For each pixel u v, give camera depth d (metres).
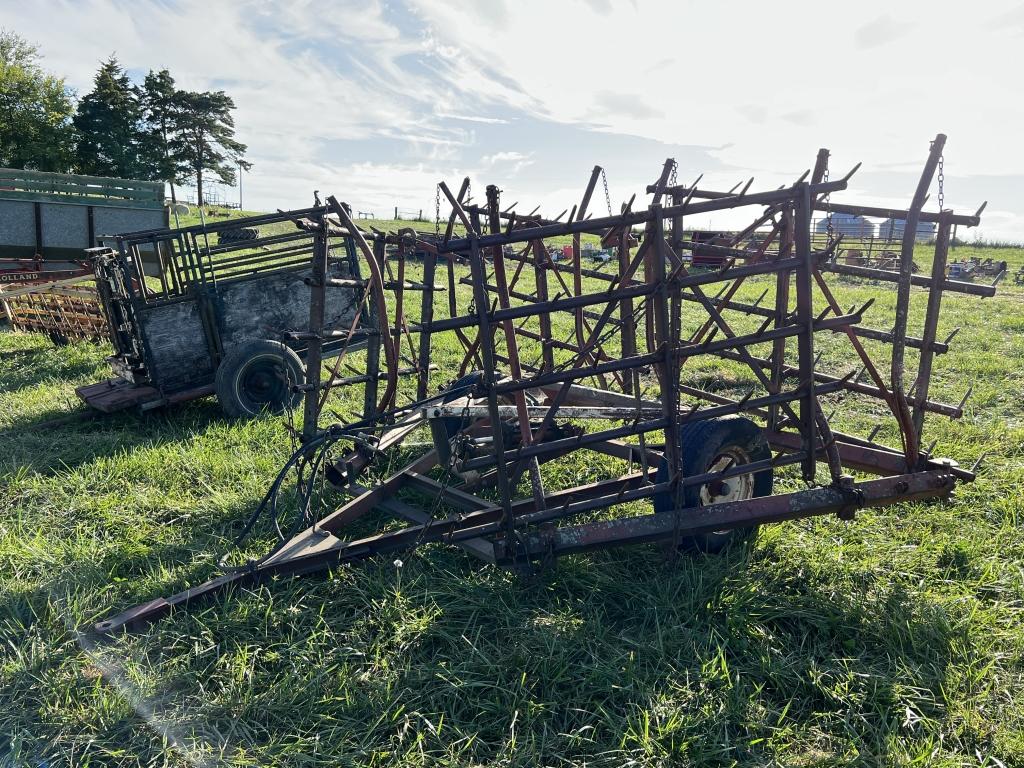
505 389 3.71
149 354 7.01
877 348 11.37
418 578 3.93
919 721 2.92
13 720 2.94
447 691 3.07
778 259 3.93
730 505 4.01
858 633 3.49
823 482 5.53
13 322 11.80
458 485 5.04
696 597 3.75
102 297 7.63
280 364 7.31
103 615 3.71
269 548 4.36
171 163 60.91
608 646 3.37
